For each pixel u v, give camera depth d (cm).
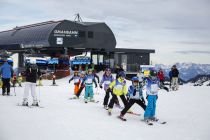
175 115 1332
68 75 3806
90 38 4112
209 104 1678
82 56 4069
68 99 1744
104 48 4222
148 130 1037
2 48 5200
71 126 1034
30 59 3725
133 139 909
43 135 902
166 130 1048
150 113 1169
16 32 4981
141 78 1709
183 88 2836
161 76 2598
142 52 5356
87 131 977
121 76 1264
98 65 4153
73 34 4003
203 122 1193
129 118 1231
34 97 1434
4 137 865
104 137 915
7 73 1798
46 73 3591
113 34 4294
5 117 1141
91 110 1373
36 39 4138
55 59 3856
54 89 2377
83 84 1767
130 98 1187
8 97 1727
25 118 1134
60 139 869
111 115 1274
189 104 1670
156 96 1177
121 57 5234
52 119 1134
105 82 1488
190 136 977
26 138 862
